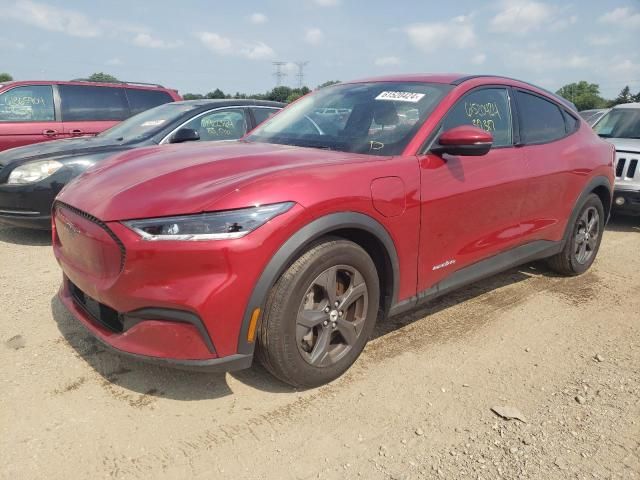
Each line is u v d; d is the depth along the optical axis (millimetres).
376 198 2709
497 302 4070
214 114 6145
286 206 2383
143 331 2359
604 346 3406
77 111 8359
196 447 2309
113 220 2359
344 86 3967
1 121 7793
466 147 2943
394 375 2943
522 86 4043
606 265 5137
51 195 5184
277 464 2229
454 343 3361
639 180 6438
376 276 2857
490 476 2197
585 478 2205
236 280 2285
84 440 2316
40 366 2887
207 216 2266
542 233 4062
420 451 2340
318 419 2533
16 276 4312
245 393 2719
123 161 3117
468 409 2658
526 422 2564
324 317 2648
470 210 3287
